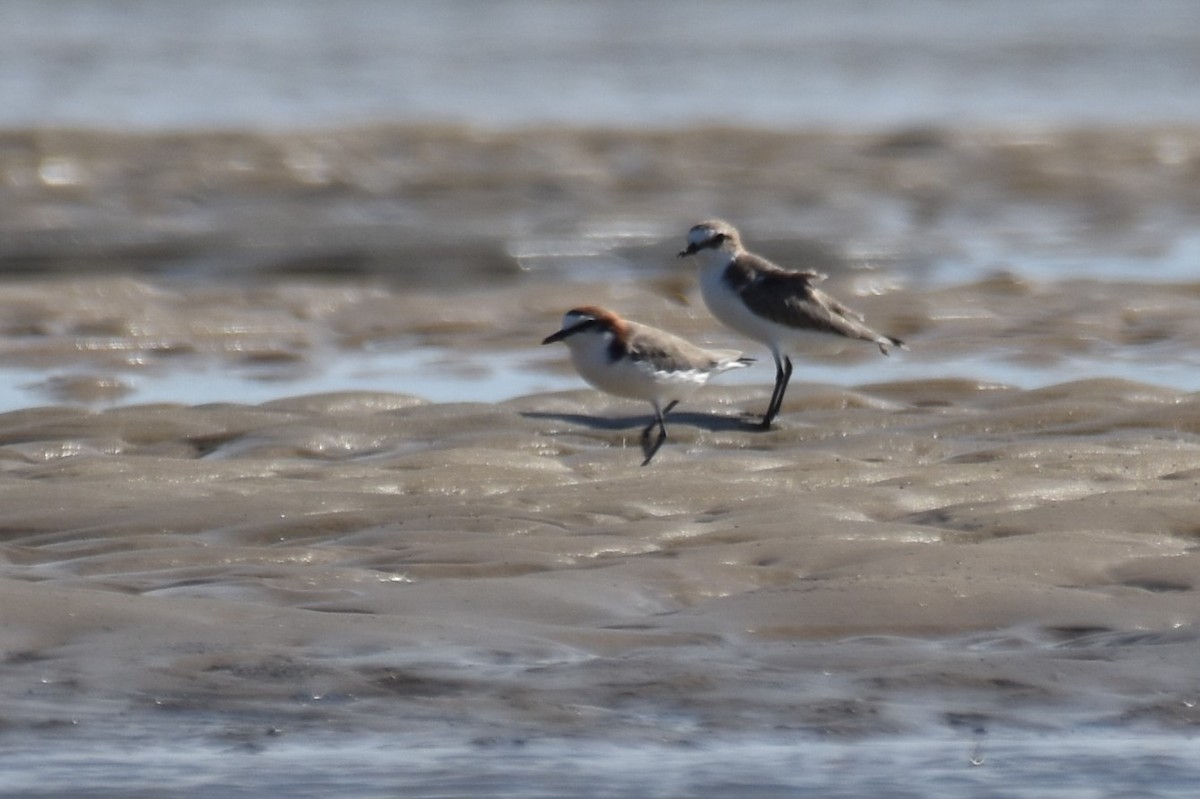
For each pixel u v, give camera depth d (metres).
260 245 29.25
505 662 8.73
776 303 15.55
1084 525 11.06
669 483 12.32
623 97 52.78
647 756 7.70
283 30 70.00
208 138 38.28
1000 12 84.25
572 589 9.77
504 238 30.23
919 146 39.75
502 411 15.41
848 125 44.84
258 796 7.20
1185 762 7.66
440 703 8.23
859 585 9.65
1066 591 9.62
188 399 17.44
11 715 8.02
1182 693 8.35
